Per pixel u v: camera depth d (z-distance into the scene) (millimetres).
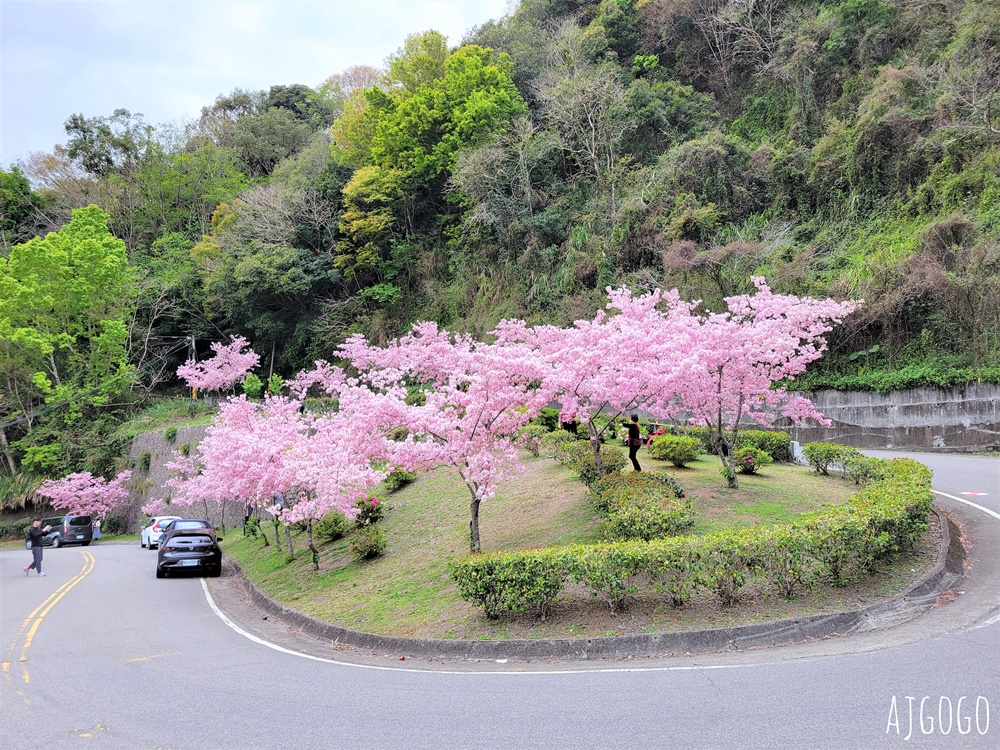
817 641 7656
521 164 37969
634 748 4945
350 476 13617
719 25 42156
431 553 13883
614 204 35188
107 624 11766
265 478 16688
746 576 9391
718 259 27594
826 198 31406
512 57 47312
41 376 42094
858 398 24281
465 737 5469
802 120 35969
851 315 24953
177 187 60094
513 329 20625
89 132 60500
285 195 46969
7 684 7801
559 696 6434
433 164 43219
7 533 38906
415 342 26516
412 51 50375
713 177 33375
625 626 8516
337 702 6746
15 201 54438
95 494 38906
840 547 8820
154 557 24422
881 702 5477
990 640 6848
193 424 37125
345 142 53500
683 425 22734
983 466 17516
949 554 10078
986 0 28859
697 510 12305
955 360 22234
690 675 6770
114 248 45562
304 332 46281
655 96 39312
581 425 20797
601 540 11203
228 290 46688
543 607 9211
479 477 11820
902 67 32188
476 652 8695
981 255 21953
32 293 40469
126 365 46781
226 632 11172
